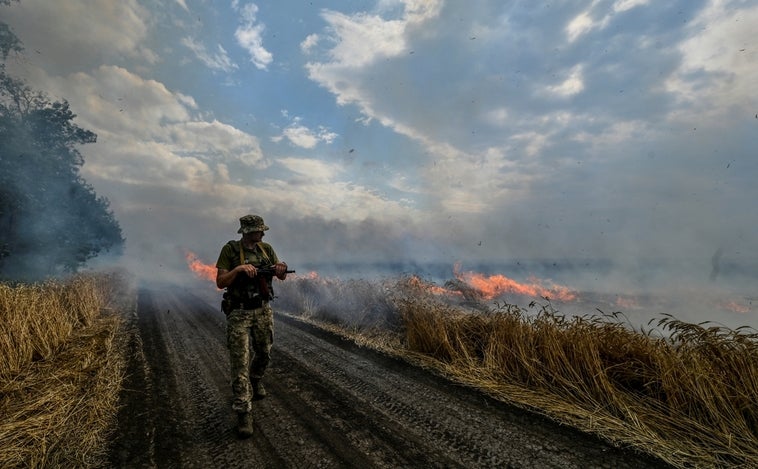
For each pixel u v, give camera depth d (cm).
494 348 455
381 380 424
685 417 291
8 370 363
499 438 282
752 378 279
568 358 382
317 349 577
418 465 246
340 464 246
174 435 285
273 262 359
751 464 239
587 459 251
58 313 565
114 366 439
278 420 317
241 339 308
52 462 236
